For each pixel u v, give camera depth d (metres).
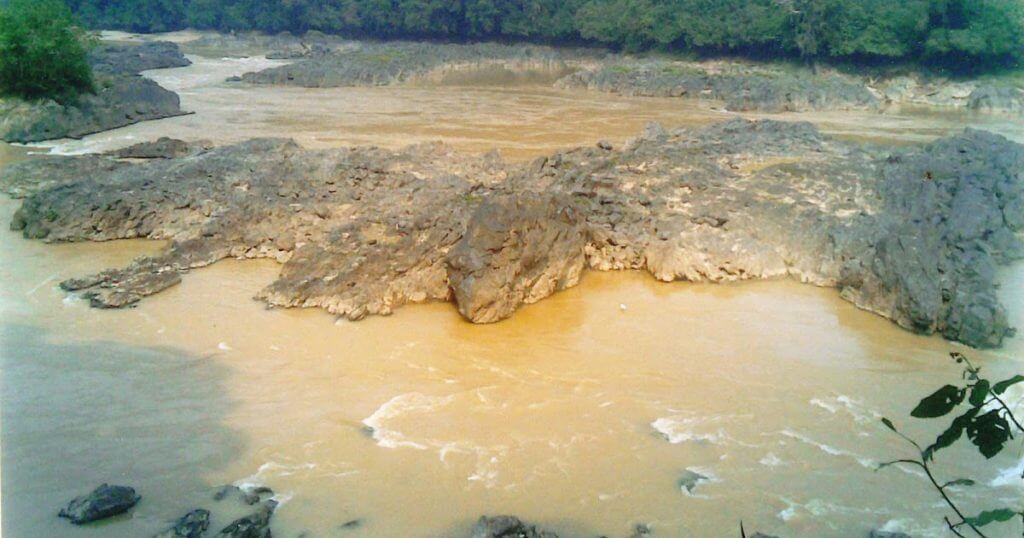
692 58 147.38
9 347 35.81
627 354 35.66
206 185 57.59
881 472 26.75
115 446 28.50
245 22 197.38
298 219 50.62
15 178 62.34
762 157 64.25
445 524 24.31
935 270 38.59
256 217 50.62
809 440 28.75
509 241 39.78
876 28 119.69
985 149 61.16
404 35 191.38
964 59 112.44
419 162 63.25
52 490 25.98
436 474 26.81
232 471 27.06
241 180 59.22
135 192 55.06
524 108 104.19
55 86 85.56
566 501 25.38
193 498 25.61
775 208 49.06
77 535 23.81
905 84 115.69
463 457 27.78
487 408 31.06
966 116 98.38
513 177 58.50
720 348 36.19
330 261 43.28
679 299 41.91
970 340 35.59
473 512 24.86
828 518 24.53
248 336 37.19
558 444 28.58
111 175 60.59
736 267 44.19
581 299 42.00
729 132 73.81
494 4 172.50
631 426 29.75
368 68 134.00
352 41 192.88
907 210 48.41
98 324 38.34
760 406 31.09
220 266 46.16
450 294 41.28
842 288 42.16
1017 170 54.72
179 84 124.75
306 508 25.08
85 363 34.53
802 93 105.94
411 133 83.62
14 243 50.09
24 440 28.77
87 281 42.94
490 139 80.62
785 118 96.81
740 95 108.75
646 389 32.53
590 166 58.81
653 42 155.25
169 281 42.97
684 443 28.62
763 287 43.38
